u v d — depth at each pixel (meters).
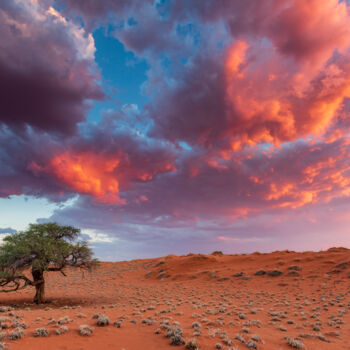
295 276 43.62
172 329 11.41
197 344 9.91
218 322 14.54
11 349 8.05
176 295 32.88
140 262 98.44
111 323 12.82
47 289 43.53
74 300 29.75
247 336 11.98
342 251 58.81
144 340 10.27
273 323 15.72
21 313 15.94
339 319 17.91
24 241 26.34
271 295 31.81
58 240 28.47
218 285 42.97
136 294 35.69
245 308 22.08
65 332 10.45
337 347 11.88
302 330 14.62
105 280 60.25
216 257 71.62
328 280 38.91
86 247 29.11
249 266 55.00
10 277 25.64
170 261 72.00
